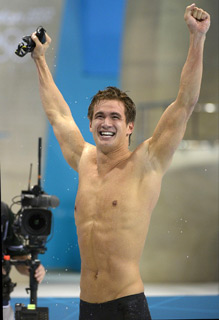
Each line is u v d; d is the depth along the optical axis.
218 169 27.17
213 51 29.64
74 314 13.49
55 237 31.28
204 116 29.61
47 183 31.23
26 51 9.09
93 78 33.69
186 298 17.34
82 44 33.47
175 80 30.67
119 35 33.62
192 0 30.64
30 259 9.95
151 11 31.48
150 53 31.27
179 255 26.25
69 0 32.72
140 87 31.11
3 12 31.42
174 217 26.56
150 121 29.59
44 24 31.91
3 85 31.03
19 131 30.84
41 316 8.54
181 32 30.97
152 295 18.89
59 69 32.81
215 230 26.66
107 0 33.31
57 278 25.16
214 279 26.39
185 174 27.03
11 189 29.70
